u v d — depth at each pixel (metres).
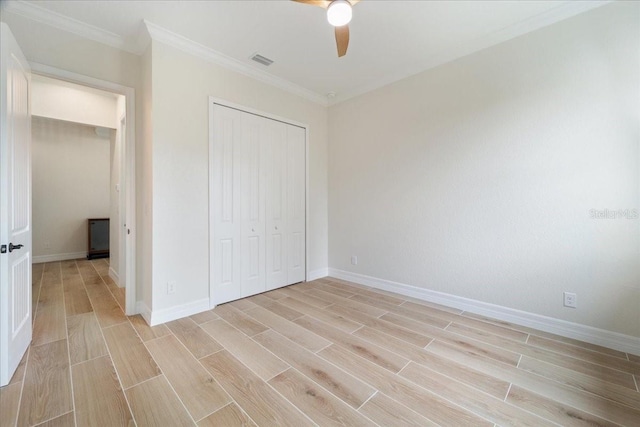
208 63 2.77
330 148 4.09
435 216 2.97
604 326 2.06
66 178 5.36
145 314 2.55
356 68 3.12
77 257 5.46
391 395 1.54
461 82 2.74
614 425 1.33
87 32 2.38
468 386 1.62
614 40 1.99
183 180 2.60
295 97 3.65
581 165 2.13
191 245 2.66
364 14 2.22
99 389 1.58
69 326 2.39
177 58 2.55
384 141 3.41
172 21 2.31
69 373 1.72
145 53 2.57
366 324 2.46
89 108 3.95
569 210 2.19
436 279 2.99
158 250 2.44
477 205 2.66
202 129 2.73
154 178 2.41
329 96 3.93
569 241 2.20
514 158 2.44
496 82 2.52
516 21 2.32
